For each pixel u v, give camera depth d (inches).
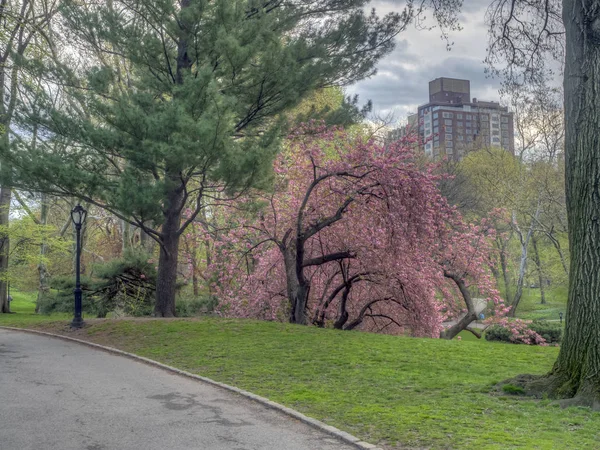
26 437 280.5
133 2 759.1
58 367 488.4
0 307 1235.9
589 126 362.9
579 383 349.7
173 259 784.3
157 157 632.4
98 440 277.0
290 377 434.3
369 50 831.1
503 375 436.5
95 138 656.4
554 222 1606.8
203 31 714.8
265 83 737.0
